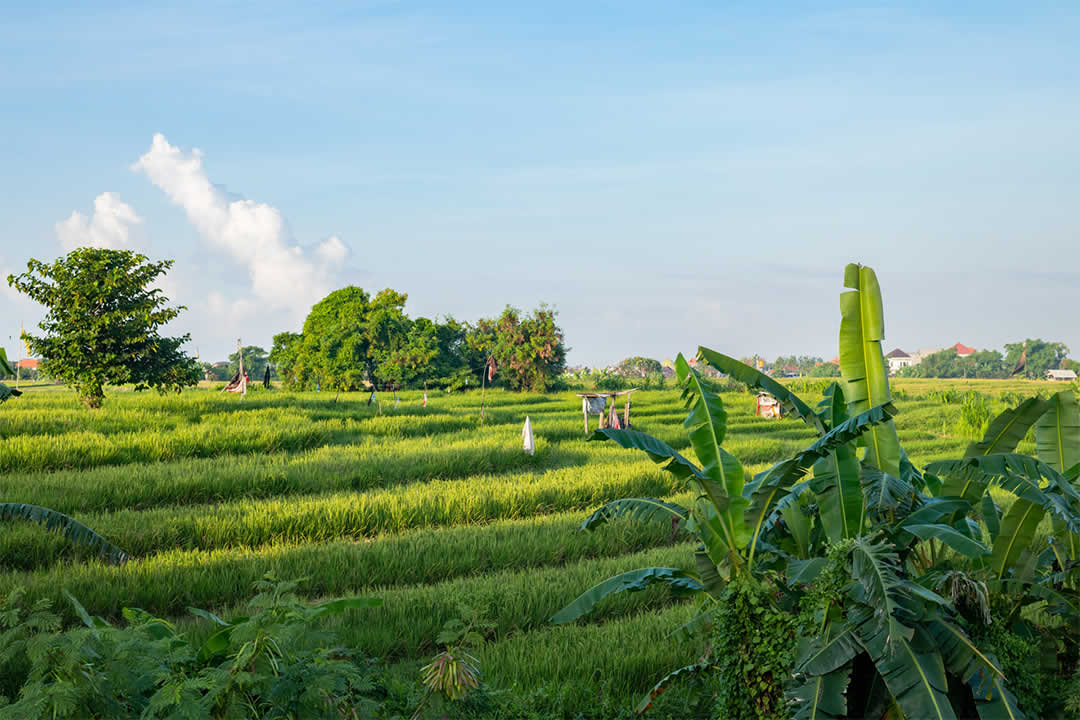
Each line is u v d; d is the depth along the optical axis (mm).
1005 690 5957
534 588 10891
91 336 31688
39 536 13078
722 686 6527
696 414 7547
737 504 7051
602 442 29703
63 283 32156
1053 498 6691
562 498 18641
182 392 44125
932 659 5902
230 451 24391
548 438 31578
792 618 6309
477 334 71500
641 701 7562
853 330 8156
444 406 46062
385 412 36656
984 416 37812
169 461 22688
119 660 4434
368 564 12578
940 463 7516
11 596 4617
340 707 4832
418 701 5746
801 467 6652
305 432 26359
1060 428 8062
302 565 12273
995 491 18609
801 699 5898
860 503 7199
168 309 34062
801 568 6781
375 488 19859
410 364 65562
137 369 33469
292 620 4828
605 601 10695
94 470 20016
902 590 5848
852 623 6035
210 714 4398
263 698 4602
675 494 20516
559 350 65562
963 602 6496
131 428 26406
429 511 16828
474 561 13008
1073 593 7148
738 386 67188
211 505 17219
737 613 6512
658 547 14828
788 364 197750
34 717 3879
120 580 11047
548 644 9023
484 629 9617
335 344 66875
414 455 23594
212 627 9156
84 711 4145
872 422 6484
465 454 23906
